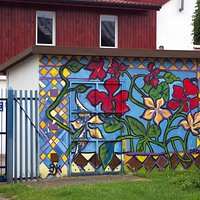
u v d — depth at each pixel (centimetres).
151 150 1233
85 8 2162
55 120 1170
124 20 2228
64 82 1177
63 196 912
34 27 2102
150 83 1238
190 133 1262
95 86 1202
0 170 1259
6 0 2027
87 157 1191
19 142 1150
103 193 917
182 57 1246
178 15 2447
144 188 962
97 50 1186
